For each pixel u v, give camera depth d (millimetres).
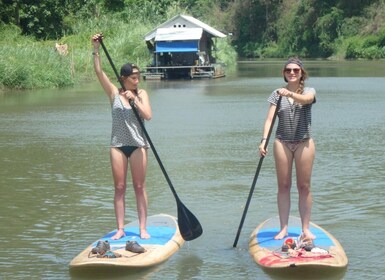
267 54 106250
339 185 12969
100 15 62625
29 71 37719
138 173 9336
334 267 8258
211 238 9891
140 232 9484
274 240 9219
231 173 14203
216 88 38031
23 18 58094
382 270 8508
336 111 25125
